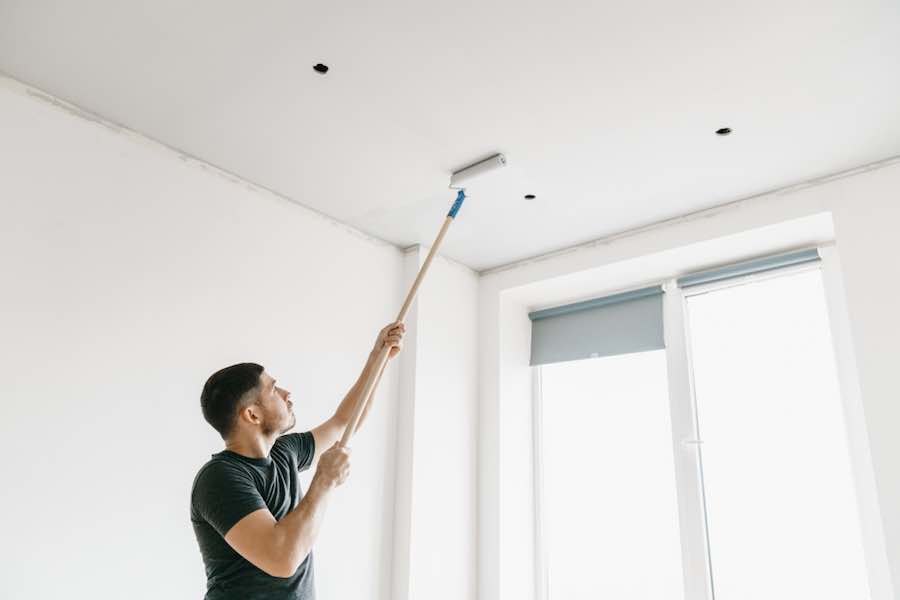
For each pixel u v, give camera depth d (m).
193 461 2.04
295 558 1.22
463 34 1.61
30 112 1.87
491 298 3.22
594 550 2.93
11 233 1.77
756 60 1.69
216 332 2.19
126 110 1.99
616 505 2.90
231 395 1.49
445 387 2.93
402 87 1.83
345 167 2.29
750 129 2.02
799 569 2.33
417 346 2.83
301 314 2.48
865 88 1.80
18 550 1.65
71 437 1.79
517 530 2.96
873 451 2.00
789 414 2.47
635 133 2.05
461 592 2.77
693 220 2.60
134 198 2.05
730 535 2.52
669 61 1.70
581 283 3.05
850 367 2.33
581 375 3.18
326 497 1.33
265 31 1.62
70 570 1.73
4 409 1.69
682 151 2.15
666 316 2.89
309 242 2.58
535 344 3.33
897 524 1.92
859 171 2.22
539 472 3.14
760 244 2.55
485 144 2.12
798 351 2.50
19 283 1.77
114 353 1.92
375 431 2.68
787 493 2.41
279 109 1.96
